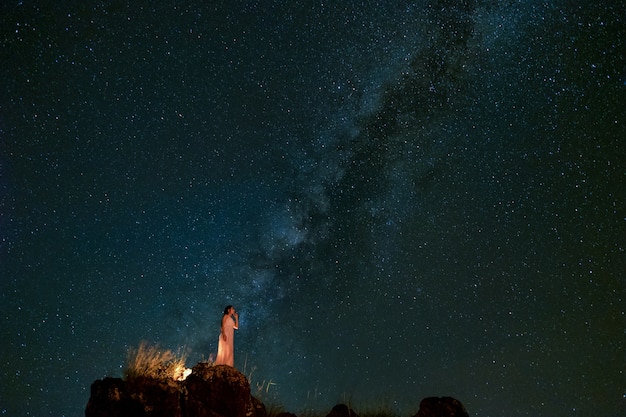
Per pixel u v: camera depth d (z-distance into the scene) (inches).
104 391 212.2
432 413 233.8
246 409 223.9
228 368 227.1
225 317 328.5
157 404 216.8
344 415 274.8
